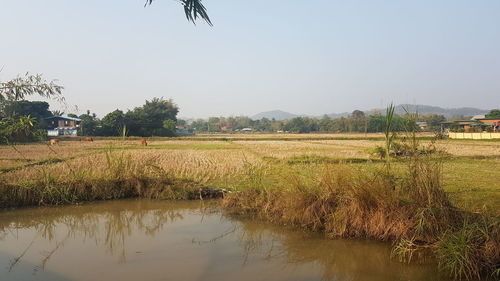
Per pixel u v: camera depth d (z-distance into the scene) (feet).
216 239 26.35
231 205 35.58
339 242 25.32
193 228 29.14
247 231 28.25
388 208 25.66
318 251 23.88
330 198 28.81
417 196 25.26
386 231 24.79
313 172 51.70
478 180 45.06
